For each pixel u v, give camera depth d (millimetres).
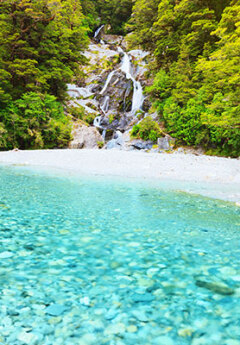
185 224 3531
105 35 46812
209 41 20938
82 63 28719
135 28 28172
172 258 2404
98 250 2545
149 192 5828
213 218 3842
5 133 18578
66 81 26281
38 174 8281
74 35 26891
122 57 36062
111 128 27000
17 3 20953
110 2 49094
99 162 11172
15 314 1501
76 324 1430
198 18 21438
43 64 23547
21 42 20359
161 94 22828
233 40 14102
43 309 1556
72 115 26016
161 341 1305
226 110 15000
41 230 3098
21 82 22375
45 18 22578
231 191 6137
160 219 3746
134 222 3576
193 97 19641
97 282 1913
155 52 25125
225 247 2713
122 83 30719
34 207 4199
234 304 1662
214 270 2170
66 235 2961
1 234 2898
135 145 21109
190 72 20500
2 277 1938
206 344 1287
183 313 1555
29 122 19703
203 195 5617
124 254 2467
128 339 1315
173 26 23797
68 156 13133
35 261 2244
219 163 10922
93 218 3697
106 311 1556
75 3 28234
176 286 1886
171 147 20188
